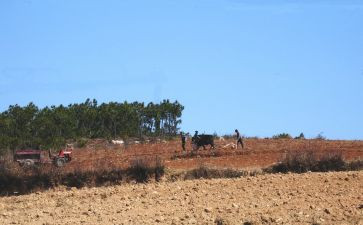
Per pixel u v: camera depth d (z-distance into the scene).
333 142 106.94
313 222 36.09
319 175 63.34
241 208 43.97
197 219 39.97
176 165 79.19
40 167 73.81
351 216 38.19
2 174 71.62
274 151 90.69
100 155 100.88
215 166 75.00
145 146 116.88
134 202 51.28
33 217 46.03
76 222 41.44
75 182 71.62
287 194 51.88
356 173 63.41
